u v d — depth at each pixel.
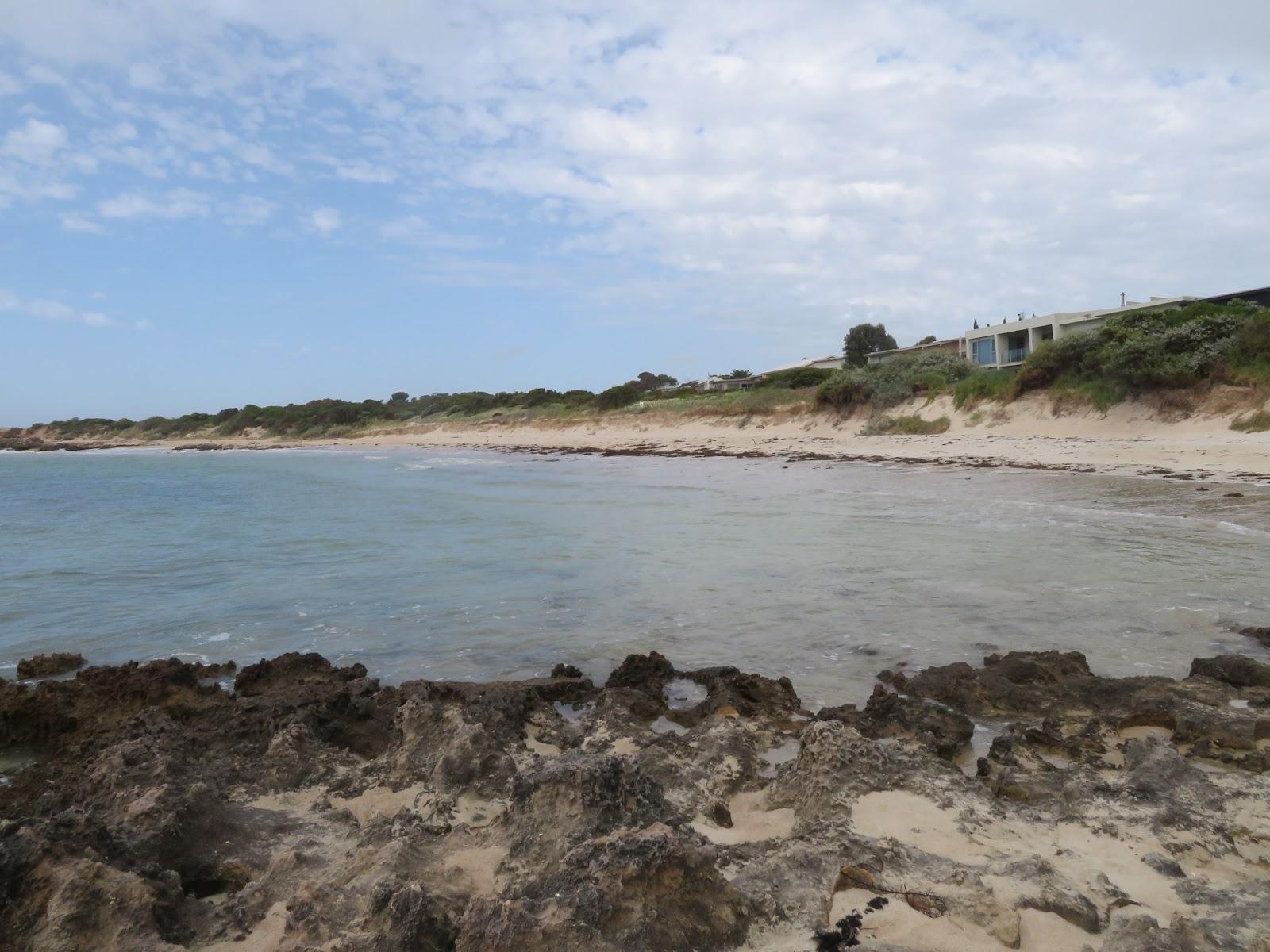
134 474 43.19
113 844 4.00
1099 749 5.84
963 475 25.70
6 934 3.44
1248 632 8.46
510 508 21.97
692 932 3.26
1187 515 15.95
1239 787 4.81
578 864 3.55
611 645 9.09
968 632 8.97
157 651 9.31
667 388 87.00
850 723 6.38
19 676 8.48
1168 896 3.63
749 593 11.08
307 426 98.12
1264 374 28.72
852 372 49.94
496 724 6.18
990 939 3.26
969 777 5.14
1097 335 36.38
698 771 5.30
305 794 5.27
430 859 4.05
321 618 10.52
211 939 3.56
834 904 3.54
